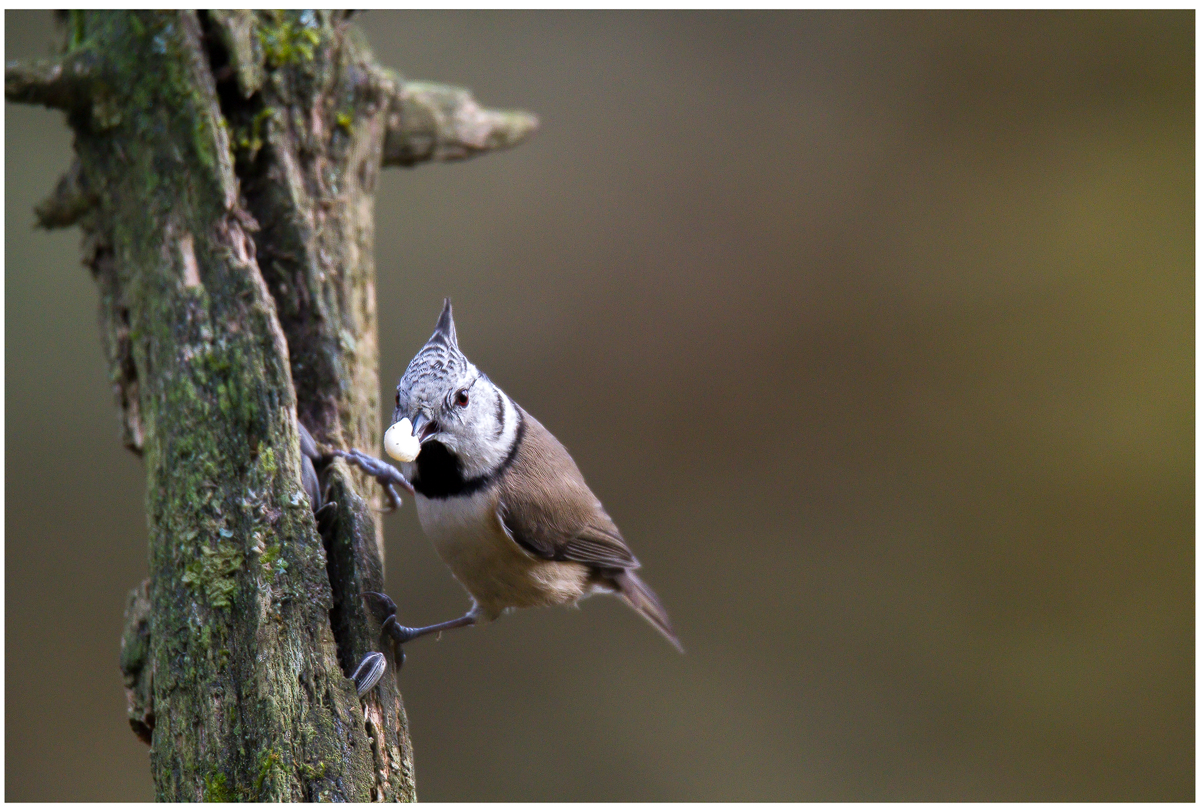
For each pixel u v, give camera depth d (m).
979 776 11.66
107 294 6.75
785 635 12.37
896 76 13.83
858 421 13.00
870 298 13.22
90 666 10.81
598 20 13.84
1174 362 12.69
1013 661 12.21
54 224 6.94
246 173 6.73
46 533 10.98
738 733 11.66
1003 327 13.10
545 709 11.62
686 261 13.24
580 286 12.98
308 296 6.64
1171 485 12.35
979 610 12.33
